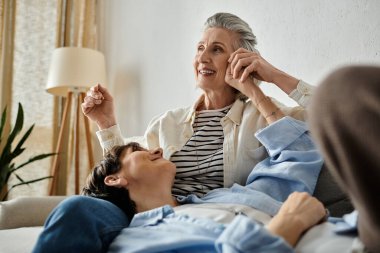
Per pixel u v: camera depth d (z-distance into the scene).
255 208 1.00
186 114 1.52
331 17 1.77
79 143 3.02
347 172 0.51
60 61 2.71
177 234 0.84
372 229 0.53
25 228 1.37
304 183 1.13
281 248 0.67
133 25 3.00
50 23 3.11
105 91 1.54
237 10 2.23
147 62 2.85
